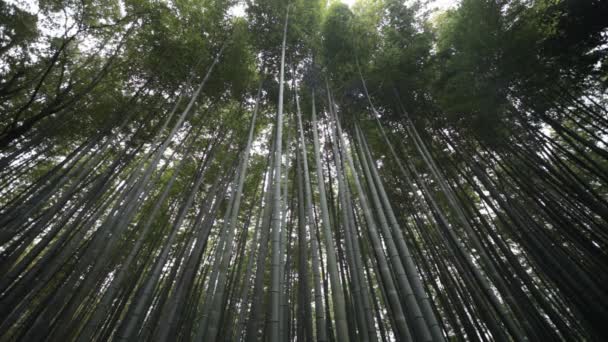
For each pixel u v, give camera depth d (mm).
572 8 5473
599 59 5391
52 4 5137
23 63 5082
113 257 5223
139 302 3061
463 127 6230
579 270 3684
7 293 3094
